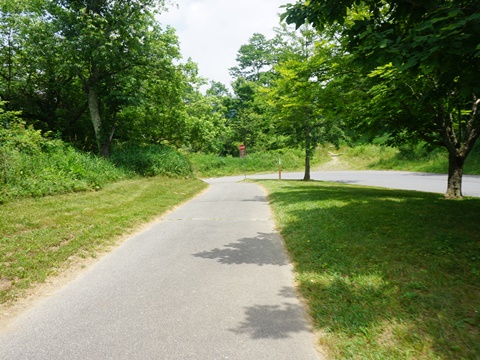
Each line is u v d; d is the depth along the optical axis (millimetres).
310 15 6398
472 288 4039
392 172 34750
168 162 24141
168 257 6234
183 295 4465
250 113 51594
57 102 26234
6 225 7590
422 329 3191
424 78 8258
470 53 4617
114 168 19484
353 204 10609
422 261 5000
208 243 7207
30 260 5672
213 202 14016
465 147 12734
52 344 3326
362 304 3824
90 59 20969
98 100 24406
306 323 3637
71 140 26484
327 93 12758
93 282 5043
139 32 21188
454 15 4543
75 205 10578
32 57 22859
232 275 5199
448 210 8898
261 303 4164
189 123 29406
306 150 25172
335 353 2973
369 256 5414
